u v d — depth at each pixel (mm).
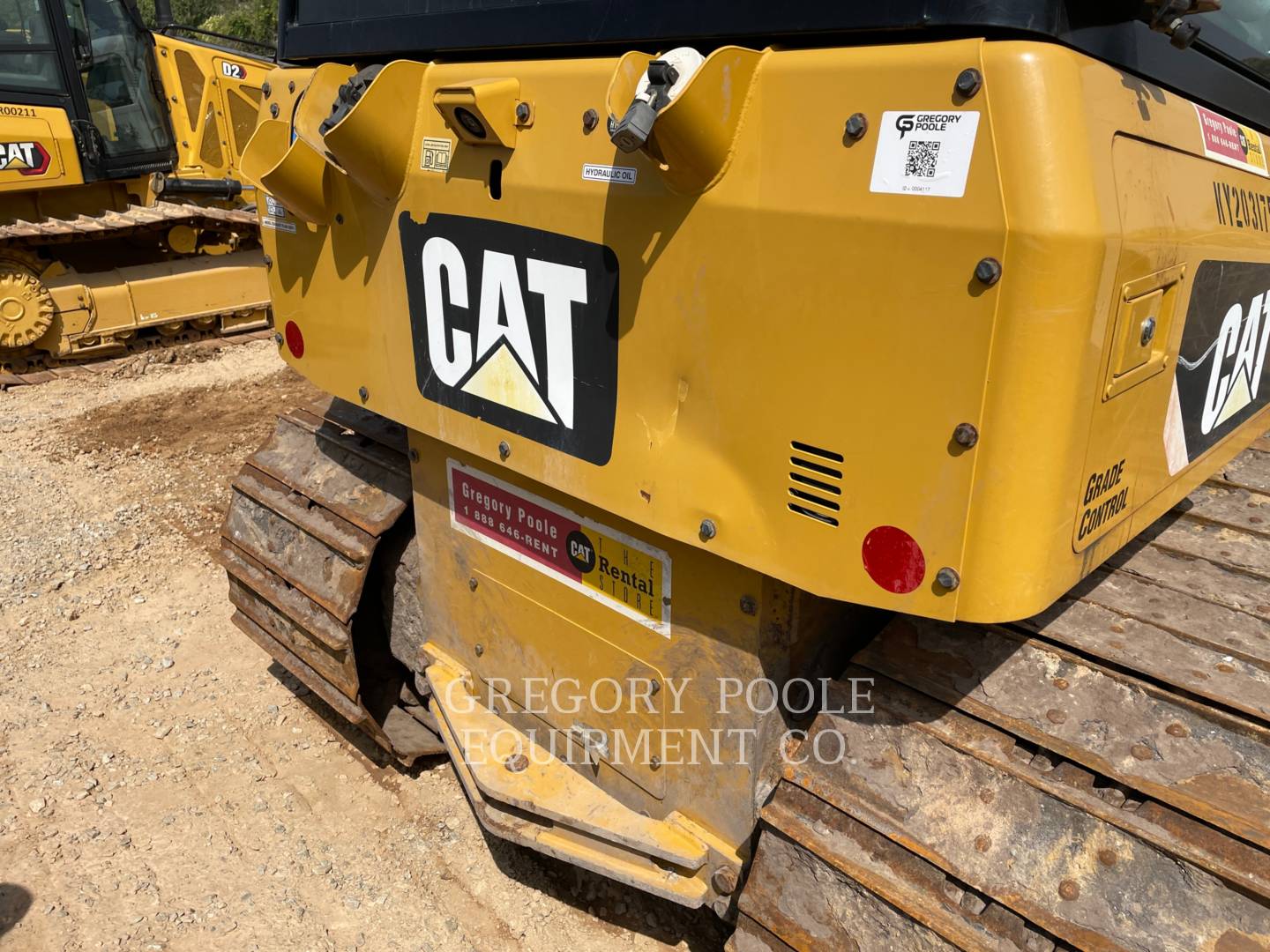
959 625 1946
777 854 1838
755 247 1570
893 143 1393
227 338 8375
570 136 1814
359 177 2207
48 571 4562
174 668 3871
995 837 1623
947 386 1418
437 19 2088
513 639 2580
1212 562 2113
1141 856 1510
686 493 1805
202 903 2748
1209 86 1814
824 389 1551
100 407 6785
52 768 3287
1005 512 1434
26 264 7281
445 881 2840
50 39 7133
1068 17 1340
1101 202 1336
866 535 1574
